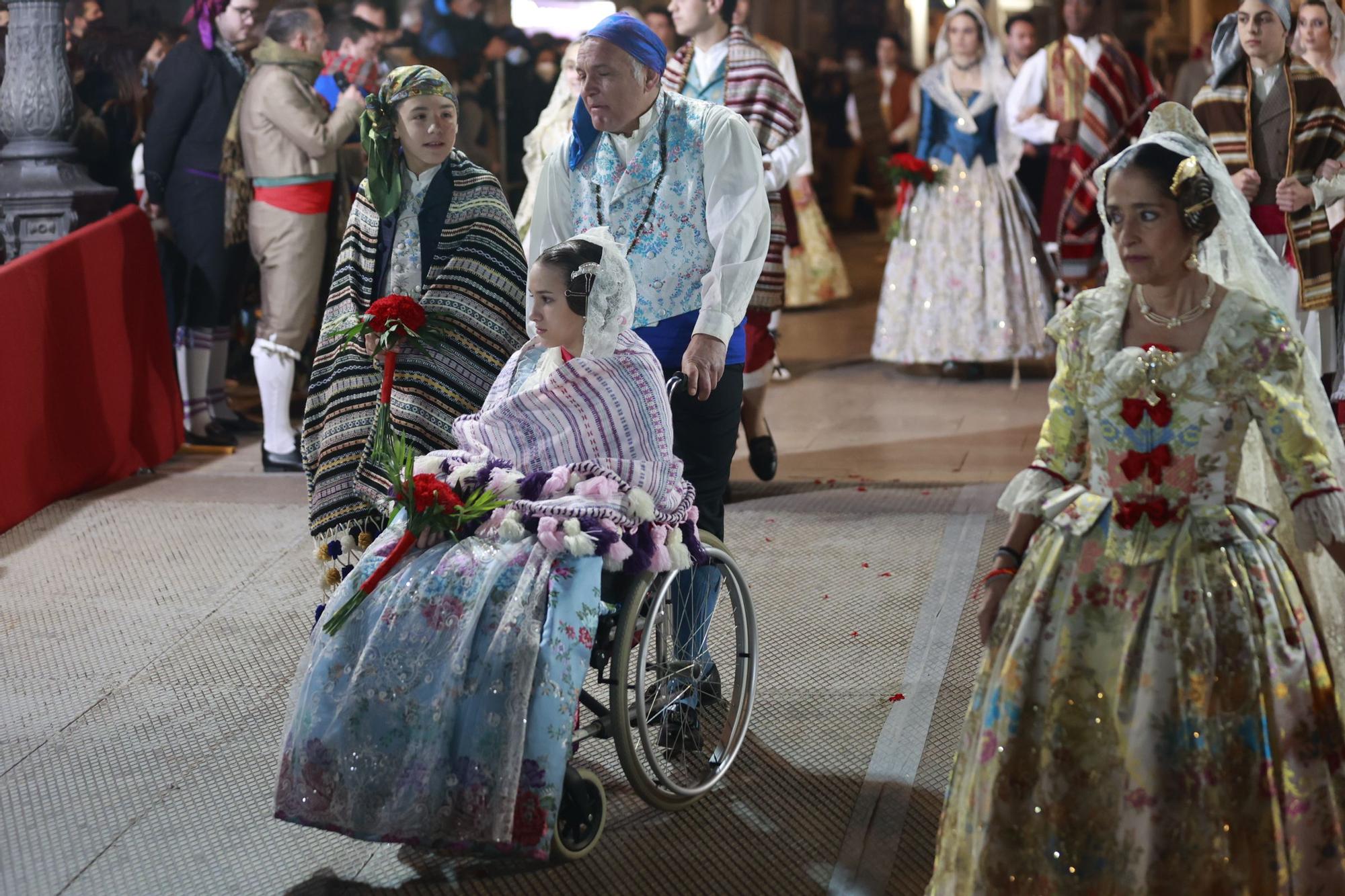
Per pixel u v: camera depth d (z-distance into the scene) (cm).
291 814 471
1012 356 1225
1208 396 386
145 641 704
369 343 596
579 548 466
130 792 556
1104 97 1152
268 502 923
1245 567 385
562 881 484
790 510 877
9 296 866
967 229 1231
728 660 658
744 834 512
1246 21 843
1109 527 395
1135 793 378
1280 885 377
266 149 987
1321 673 387
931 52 2631
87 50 1148
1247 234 400
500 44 1558
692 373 547
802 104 933
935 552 791
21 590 774
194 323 1062
